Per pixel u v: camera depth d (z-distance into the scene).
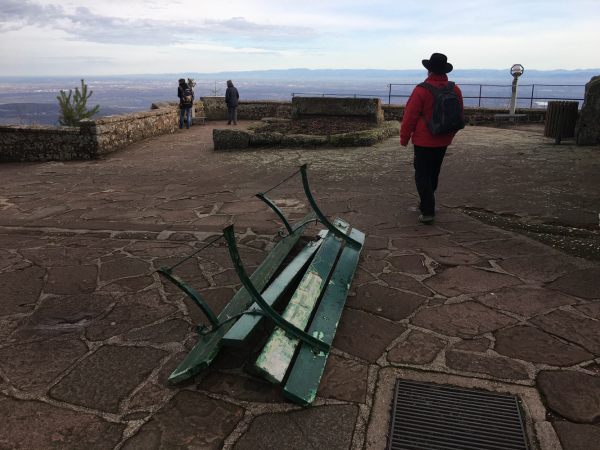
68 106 16.89
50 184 7.51
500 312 2.68
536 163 7.04
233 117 17.02
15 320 2.78
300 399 1.92
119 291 3.19
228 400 1.99
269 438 1.77
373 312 2.75
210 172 8.07
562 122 8.55
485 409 1.90
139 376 2.19
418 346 2.37
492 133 11.41
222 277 3.40
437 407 1.92
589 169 6.43
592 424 1.79
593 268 3.22
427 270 3.36
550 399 1.93
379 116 12.80
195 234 4.46
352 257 3.45
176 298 3.06
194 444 1.74
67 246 4.18
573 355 2.23
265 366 1.97
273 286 2.78
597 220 4.32
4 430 1.83
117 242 4.29
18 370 2.26
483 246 3.79
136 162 9.73
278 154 9.62
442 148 4.32
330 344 2.29
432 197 4.39
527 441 1.73
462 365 2.20
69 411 1.94
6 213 5.52
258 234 4.41
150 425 1.85
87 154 10.65
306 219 4.05
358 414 1.90
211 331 2.32
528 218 4.52
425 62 4.12
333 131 11.16
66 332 2.63
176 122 15.52
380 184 6.44
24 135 10.88
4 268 3.63
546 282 3.05
